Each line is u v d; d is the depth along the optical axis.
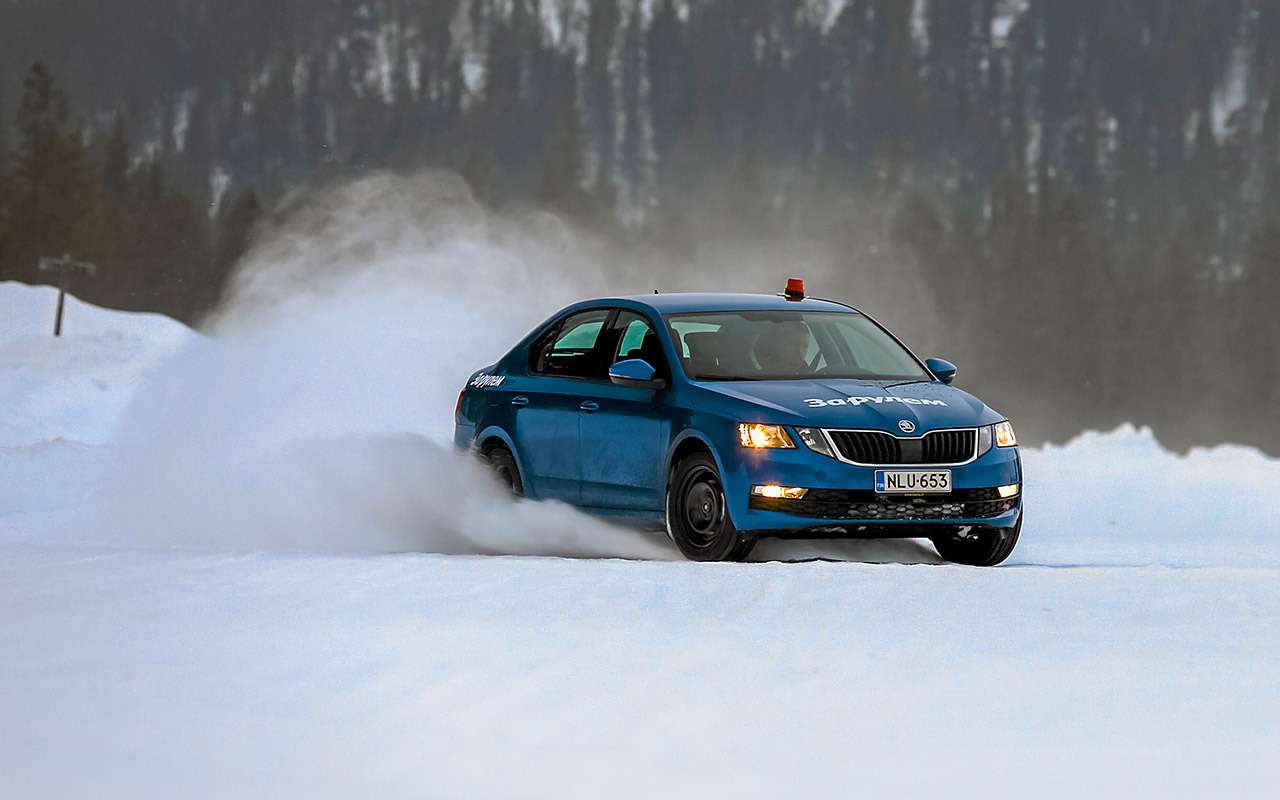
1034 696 14.77
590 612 19.09
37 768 11.62
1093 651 17.11
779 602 20.03
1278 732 13.52
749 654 16.61
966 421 28.58
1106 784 11.71
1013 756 12.52
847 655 16.64
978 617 19.09
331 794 10.96
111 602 19.17
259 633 17.09
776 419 27.78
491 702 14.00
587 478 31.31
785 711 13.95
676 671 15.59
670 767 11.91
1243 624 18.77
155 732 12.76
